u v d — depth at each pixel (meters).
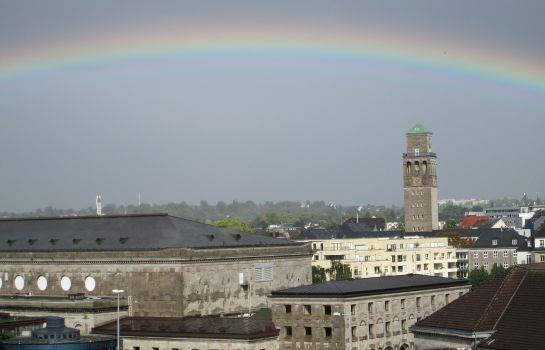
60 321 182.38
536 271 136.88
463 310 138.38
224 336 182.25
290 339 199.12
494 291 138.62
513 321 131.00
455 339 134.88
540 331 125.94
